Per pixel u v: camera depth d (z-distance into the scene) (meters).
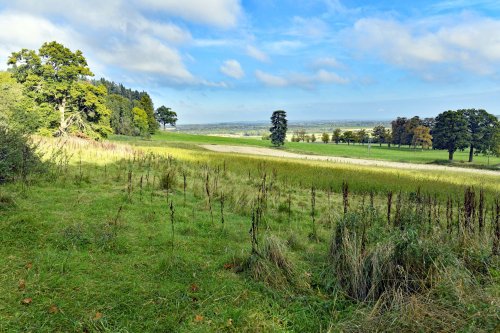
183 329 2.88
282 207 8.14
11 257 3.95
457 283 3.36
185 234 5.55
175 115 134.88
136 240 4.96
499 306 2.88
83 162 13.05
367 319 2.99
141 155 18.48
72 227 4.94
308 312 3.31
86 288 3.44
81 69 33.34
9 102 21.64
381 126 110.06
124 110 81.00
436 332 2.79
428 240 4.08
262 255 4.15
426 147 92.81
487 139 63.41
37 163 8.84
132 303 3.24
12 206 5.74
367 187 13.99
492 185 19.75
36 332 2.68
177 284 3.70
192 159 20.84
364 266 3.75
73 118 34.69
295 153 66.62
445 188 15.49
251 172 16.48
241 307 3.26
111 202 6.95
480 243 4.63
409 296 3.34
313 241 5.85
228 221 6.58
